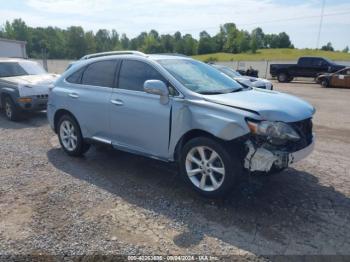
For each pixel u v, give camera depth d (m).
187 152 4.09
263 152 3.57
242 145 3.76
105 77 5.08
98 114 5.07
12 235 3.33
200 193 4.07
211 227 3.49
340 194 4.31
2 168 5.20
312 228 3.49
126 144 4.83
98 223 3.56
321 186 4.55
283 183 4.62
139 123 4.52
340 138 7.37
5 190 4.38
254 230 3.44
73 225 3.52
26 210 3.84
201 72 4.77
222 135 3.70
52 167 5.25
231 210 3.84
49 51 89.88
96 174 4.96
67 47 90.94
